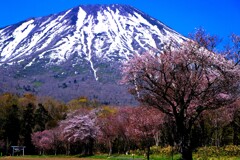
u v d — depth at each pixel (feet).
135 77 84.64
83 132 265.75
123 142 273.95
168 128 162.50
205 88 83.35
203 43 83.35
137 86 84.94
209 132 165.27
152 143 216.13
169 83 81.71
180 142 82.28
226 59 83.66
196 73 81.87
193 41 81.66
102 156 231.50
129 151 233.96
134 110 197.47
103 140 270.05
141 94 87.10
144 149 207.82
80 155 266.77
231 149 140.67
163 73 81.61
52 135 316.19
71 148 315.99
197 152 143.23
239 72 80.64
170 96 83.51
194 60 80.43
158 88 83.35
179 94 81.82
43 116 367.25
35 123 358.64
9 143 341.82
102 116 309.63
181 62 81.25
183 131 81.87
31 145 347.97
